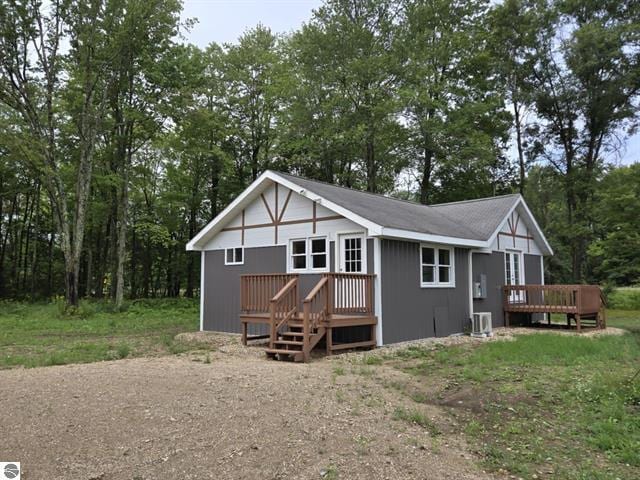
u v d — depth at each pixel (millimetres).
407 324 12656
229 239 15555
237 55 29594
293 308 10922
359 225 12203
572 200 29094
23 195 34344
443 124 27031
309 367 8820
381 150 28719
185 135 25047
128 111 23484
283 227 14023
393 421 5734
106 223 32344
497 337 13875
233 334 14789
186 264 34094
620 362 9211
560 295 15875
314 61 27641
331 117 27703
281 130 28703
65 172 24781
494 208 18094
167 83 23219
